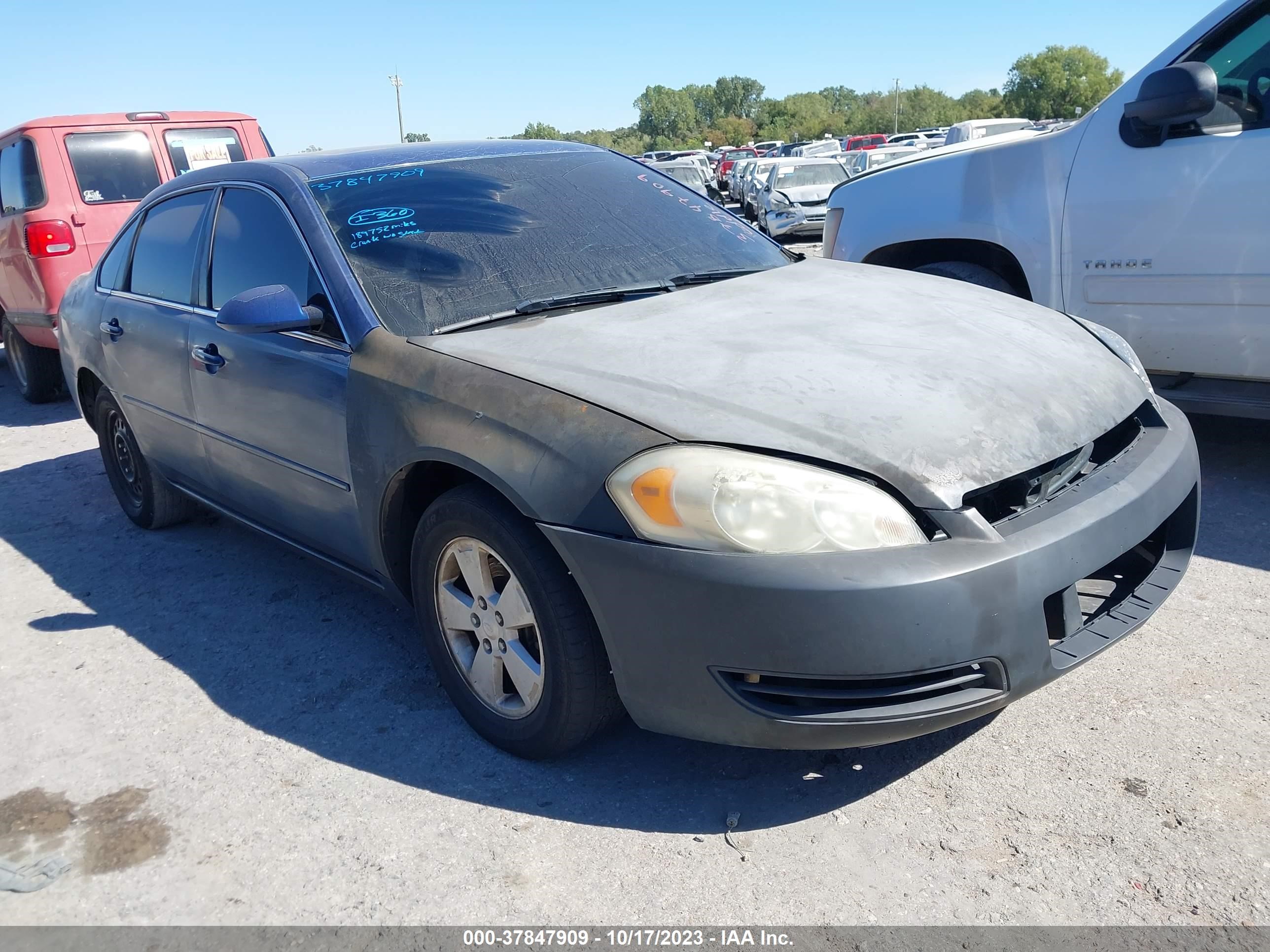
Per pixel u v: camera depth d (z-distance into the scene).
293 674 3.24
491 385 2.48
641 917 2.09
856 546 2.03
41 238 7.07
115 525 4.84
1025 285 4.73
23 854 2.44
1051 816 2.29
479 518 2.45
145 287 4.11
